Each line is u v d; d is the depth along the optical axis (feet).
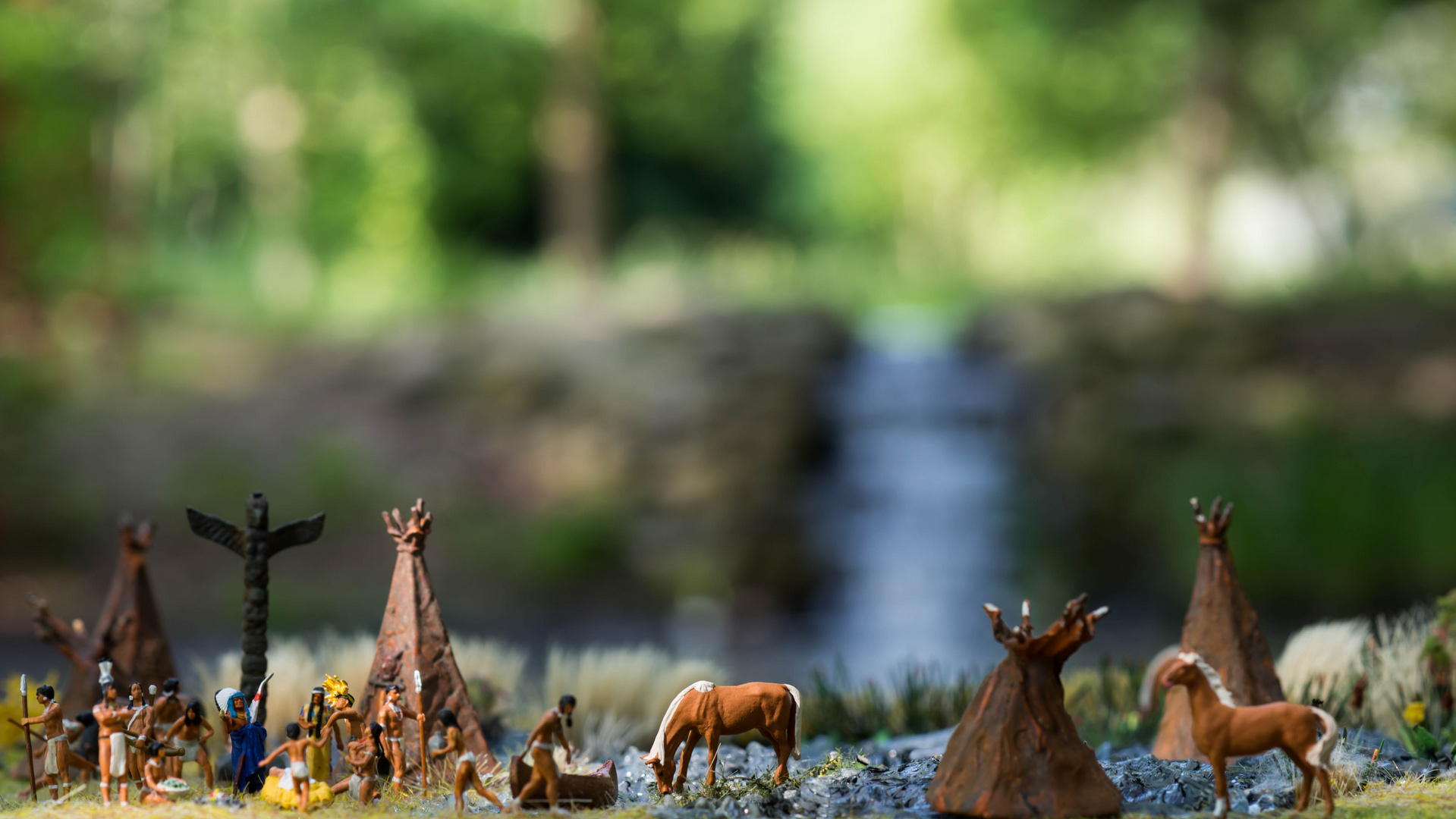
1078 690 21.68
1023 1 82.07
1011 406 78.84
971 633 56.49
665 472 69.92
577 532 64.28
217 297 84.38
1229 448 63.77
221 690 13.62
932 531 71.10
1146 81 88.07
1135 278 109.29
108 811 12.82
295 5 86.22
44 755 15.55
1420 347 73.77
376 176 99.66
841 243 140.15
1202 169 87.10
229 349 76.13
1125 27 82.43
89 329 73.10
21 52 67.41
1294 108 89.61
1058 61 86.12
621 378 74.69
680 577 63.52
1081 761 12.13
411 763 13.66
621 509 67.62
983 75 90.58
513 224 119.65
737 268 117.80
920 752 16.87
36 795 14.62
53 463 61.46
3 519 57.62
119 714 13.08
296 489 63.16
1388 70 89.56
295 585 57.16
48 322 70.59
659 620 59.26
